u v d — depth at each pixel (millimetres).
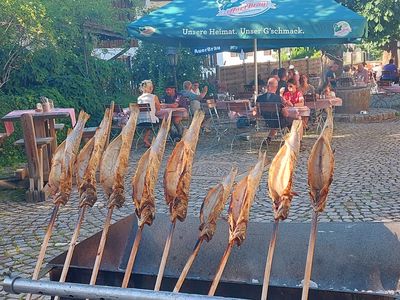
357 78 20016
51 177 3045
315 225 2510
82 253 3646
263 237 3766
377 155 10344
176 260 3922
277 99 11344
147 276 3766
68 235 6449
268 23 10547
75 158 3053
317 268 3646
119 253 3967
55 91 12633
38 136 8828
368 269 3555
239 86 21547
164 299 2414
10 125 9789
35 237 6422
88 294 2564
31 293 2697
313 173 2477
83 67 14500
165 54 17984
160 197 7914
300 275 3666
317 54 28781
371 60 34719
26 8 11258
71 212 7328
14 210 7598
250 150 11289
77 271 3520
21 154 11383
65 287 2609
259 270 3730
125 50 17047
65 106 12648
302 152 10766
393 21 19828
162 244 3990
